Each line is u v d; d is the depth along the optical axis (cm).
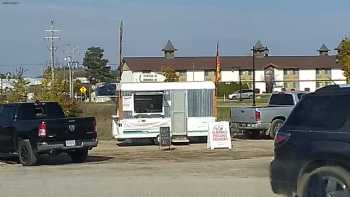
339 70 12675
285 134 938
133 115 2675
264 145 2545
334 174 858
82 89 7000
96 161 2052
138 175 1573
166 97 2691
